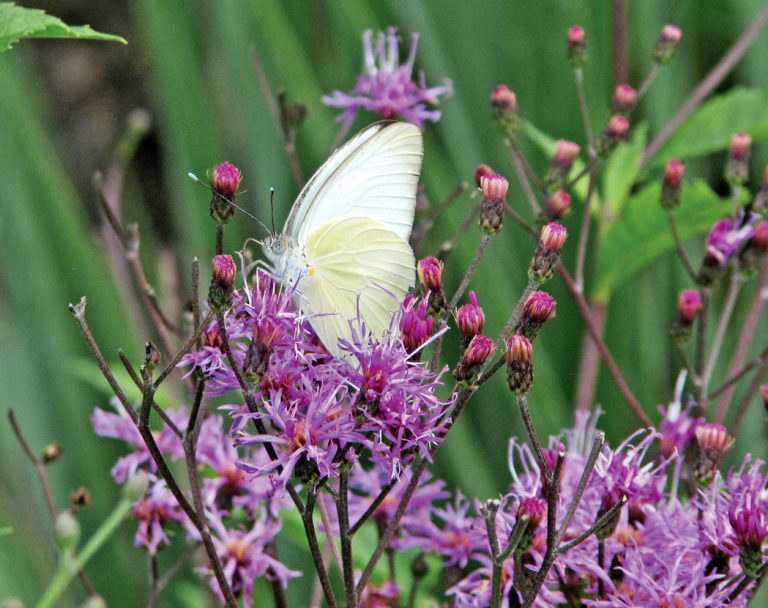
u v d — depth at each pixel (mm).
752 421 916
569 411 930
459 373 708
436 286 728
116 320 964
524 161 830
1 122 985
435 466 904
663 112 1031
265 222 1030
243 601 758
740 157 809
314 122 979
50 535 943
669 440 760
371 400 705
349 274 753
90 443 971
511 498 768
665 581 718
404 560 809
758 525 708
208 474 790
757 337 942
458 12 991
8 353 975
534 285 722
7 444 961
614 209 877
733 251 794
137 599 917
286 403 712
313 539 707
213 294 701
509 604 733
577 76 833
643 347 931
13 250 975
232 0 1022
